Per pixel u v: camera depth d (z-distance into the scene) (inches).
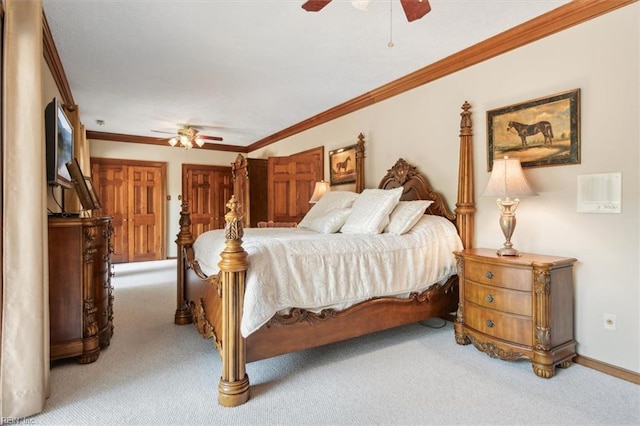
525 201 106.8
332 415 69.6
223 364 75.1
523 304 89.9
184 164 290.4
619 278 87.3
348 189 181.8
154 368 90.2
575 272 95.1
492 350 95.6
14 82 68.6
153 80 145.6
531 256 97.4
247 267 76.5
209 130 242.5
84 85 150.9
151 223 277.1
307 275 87.7
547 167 101.1
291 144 236.4
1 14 69.3
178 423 66.7
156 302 155.0
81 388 79.6
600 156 90.4
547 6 93.3
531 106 104.1
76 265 92.1
